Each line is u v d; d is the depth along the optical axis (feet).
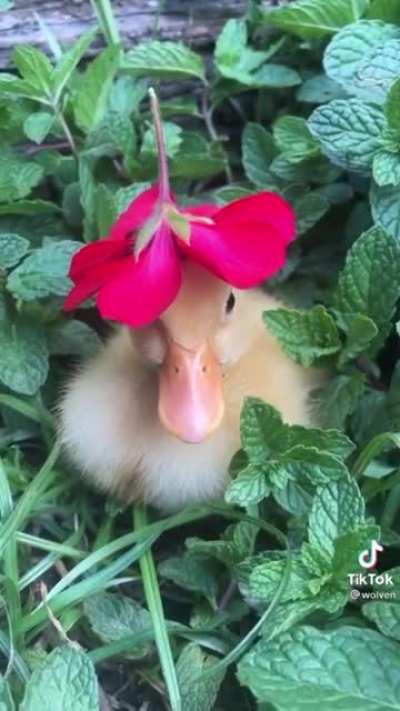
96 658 0.81
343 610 0.82
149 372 0.84
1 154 1.03
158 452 0.85
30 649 0.83
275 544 0.88
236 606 0.85
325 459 0.81
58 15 1.07
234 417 0.85
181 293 0.77
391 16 1.04
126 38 1.08
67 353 0.96
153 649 0.83
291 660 0.74
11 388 0.91
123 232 0.78
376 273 0.88
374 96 0.94
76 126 1.05
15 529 0.85
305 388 0.89
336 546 0.78
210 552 0.85
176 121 1.10
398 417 0.88
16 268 0.93
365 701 0.72
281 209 0.78
